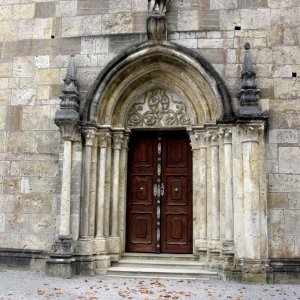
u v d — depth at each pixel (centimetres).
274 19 1319
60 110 1281
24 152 1362
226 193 1221
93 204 1294
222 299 930
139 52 1320
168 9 1359
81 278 1184
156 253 1356
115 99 1358
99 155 1331
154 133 1430
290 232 1205
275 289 1064
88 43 1384
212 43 1326
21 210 1334
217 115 1288
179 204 1381
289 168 1234
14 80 1405
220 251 1220
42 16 1426
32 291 986
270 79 1284
